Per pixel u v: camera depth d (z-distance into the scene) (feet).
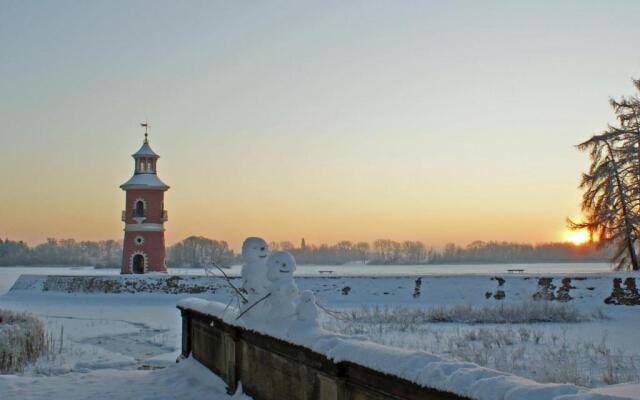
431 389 13.98
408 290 117.91
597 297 100.53
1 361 47.55
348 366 18.61
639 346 50.24
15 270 481.05
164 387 36.47
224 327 33.45
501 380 12.50
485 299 110.63
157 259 184.14
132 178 187.73
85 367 49.49
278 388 25.61
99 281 146.82
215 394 32.71
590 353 45.75
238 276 141.69
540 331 61.98
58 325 82.33
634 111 125.29
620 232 124.67
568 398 11.02
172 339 67.87
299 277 125.08
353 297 119.55
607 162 127.95
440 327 66.44
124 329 77.87
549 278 107.04
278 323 25.62
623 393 13.71
